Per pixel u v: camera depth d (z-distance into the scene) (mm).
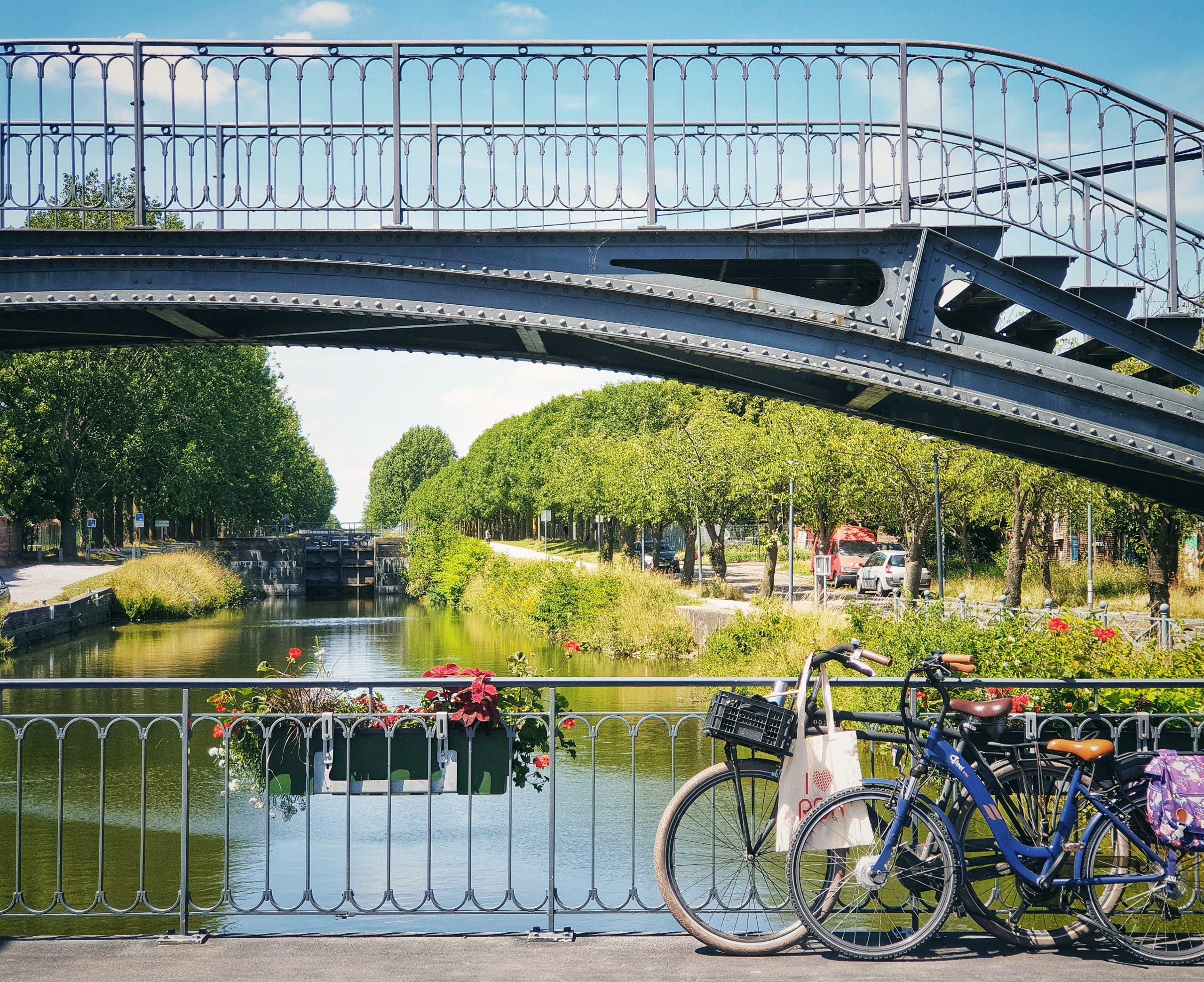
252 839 10375
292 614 50375
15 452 50812
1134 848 4598
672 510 40219
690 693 19219
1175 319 7293
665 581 34125
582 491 54781
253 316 9203
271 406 69500
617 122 7414
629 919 7539
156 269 7414
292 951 4641
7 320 8797
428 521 78062
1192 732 5332
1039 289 7375
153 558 50156
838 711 4680
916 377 7410
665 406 59312
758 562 62750
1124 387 7320
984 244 7383
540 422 83688
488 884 8555
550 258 7422
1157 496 9680
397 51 7395
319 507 148750
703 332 7438
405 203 7387
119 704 19516
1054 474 24078
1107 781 4645
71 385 51188
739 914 4699
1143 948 4520
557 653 29938
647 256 7414
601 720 5191
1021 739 5266
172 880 9117
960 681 5102
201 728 16906
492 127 7402
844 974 4355
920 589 31250
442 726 5328
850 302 8742
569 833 9852
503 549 79062
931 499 30188
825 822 4574
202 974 4363
